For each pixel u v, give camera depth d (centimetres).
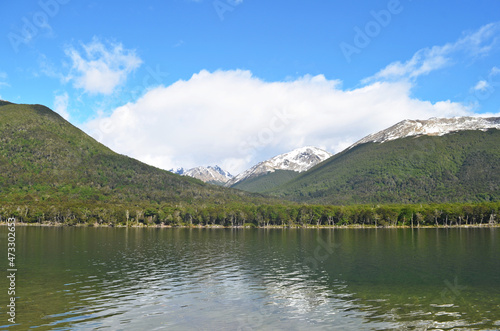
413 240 14825
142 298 5256
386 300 5209
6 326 4028
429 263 8612
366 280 6612
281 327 4106
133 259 9194
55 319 4288
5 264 8162
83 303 4956
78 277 6725
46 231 19325
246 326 4138
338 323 4241
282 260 9212
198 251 11169
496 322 4244
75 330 3941
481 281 6488
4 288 5791
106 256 9688
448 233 18975
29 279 6500
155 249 11556
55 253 10112
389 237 16600
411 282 6412
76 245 12306
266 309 4778
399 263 8625
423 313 4591
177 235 18238
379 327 4109
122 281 6412
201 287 5994
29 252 10269
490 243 13262
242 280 6600
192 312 4619
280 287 6028
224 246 12756
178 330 3991
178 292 5638
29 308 4700
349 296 5441
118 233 18950
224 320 4328
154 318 4378
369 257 9750
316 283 6328
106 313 4534
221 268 7900
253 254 10475
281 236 17888
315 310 4725
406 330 4012
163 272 7356
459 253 10456
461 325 4159
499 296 5397
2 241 13412
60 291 5616
